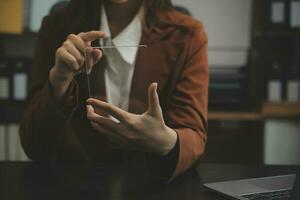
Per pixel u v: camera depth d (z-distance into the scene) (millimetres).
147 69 1391
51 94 1294
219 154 2906
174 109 1373
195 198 1083
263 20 2990
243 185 1136
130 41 1441
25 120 1376
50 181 1207
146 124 1138
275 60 3039
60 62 1226
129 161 1416
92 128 1378
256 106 3035
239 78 2926
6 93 3018
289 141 2916
